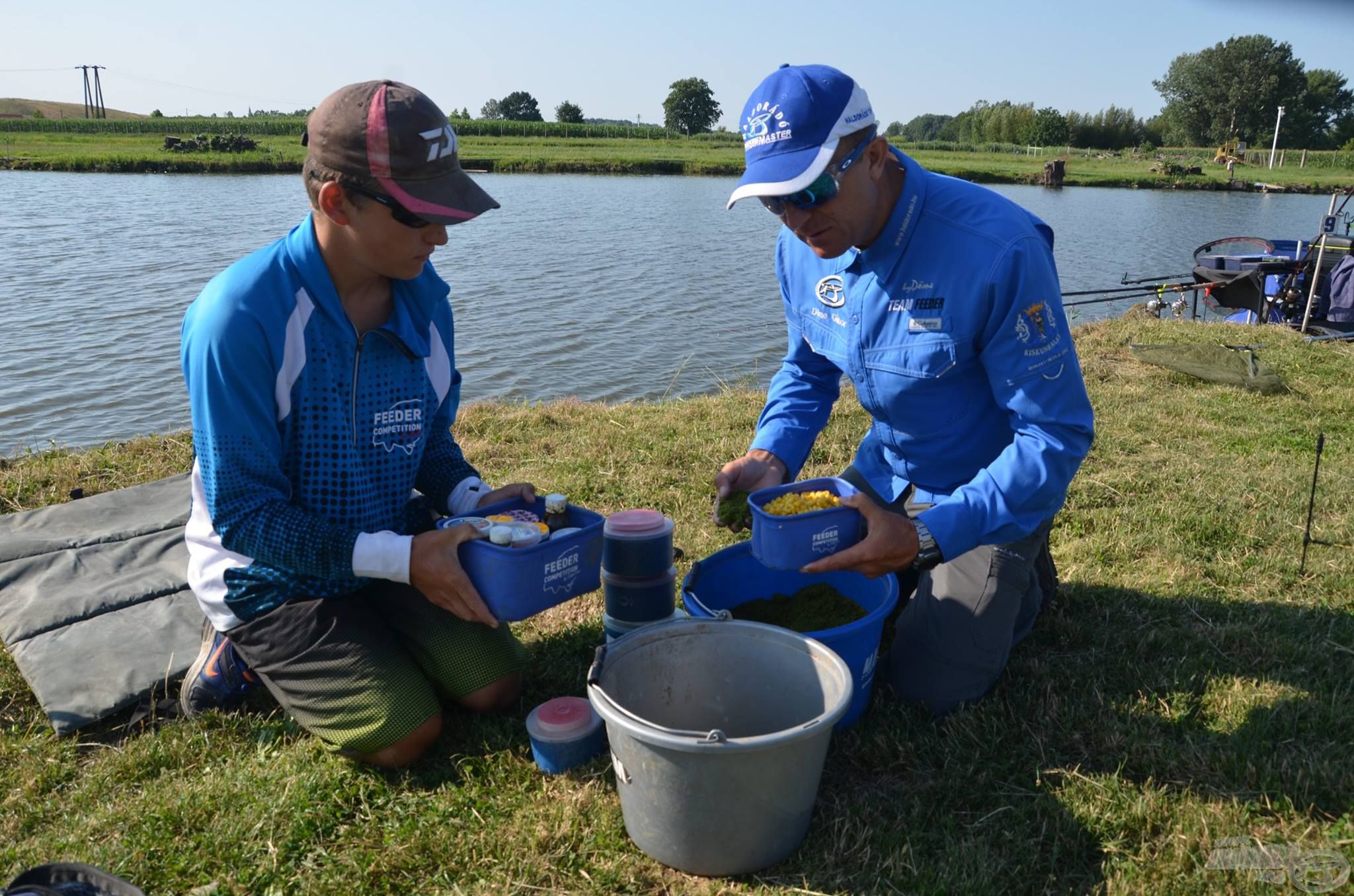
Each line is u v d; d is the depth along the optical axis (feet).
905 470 10.49
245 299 8.46
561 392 34.83
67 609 11.50
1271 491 15.94
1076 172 196.13
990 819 8.39
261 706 10.28
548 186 140.26
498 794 8.77
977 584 9.64
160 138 235.40
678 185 148.56
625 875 7.80
